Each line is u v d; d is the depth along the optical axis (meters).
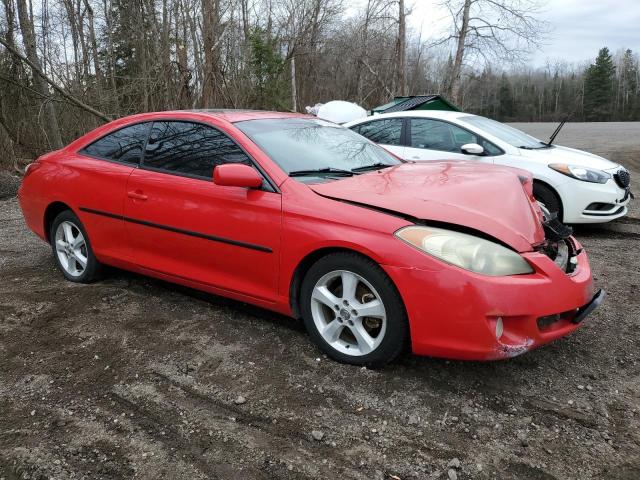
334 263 3.07
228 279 3.63
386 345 2.97
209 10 13.60
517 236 2.90
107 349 3.42
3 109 12.93
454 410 2.76
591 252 5.78
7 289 4.49
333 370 3.12
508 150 6.65
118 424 2.66
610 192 6.38
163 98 15.12
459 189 3.21
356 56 24.50
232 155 3.62
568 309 2.88
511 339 2.76
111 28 18.14
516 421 2.67
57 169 4.63
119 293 4.36
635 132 29.69
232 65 17.94
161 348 3.43
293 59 22.89
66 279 4.73
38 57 13.29
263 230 3.33
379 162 4.12
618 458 2.41
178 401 2.85
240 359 3.28
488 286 2.69
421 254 2.78
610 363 3.24
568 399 2.86
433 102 11.52
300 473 2.32
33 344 3.51
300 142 3.85
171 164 3.94
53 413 2.76
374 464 2.38
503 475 2.31
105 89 14.99
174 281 4.01
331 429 2.61
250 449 2.47
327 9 23.20
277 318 3.86
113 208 4.17
